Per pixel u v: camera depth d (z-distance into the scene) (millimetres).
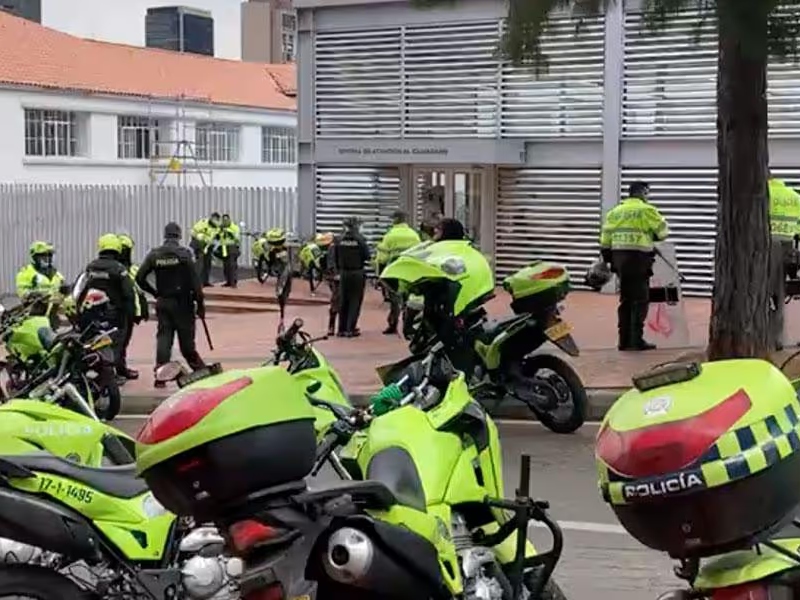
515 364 9891
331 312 17828
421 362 4879
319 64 26062
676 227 22328
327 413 4820
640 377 3348
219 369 4730
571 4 10828
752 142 11898
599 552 6691
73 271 31109
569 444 9844
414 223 25312
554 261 23703
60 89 40375
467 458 4543
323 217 26484
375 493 3652
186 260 13195
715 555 3205
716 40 11922
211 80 48969
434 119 24766
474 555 4418
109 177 42500
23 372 10852
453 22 24156
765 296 12078
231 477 3275
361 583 3475
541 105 23469
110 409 10891
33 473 4422
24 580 4270
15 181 39188
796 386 3850
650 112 22359
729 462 3047
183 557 4648
